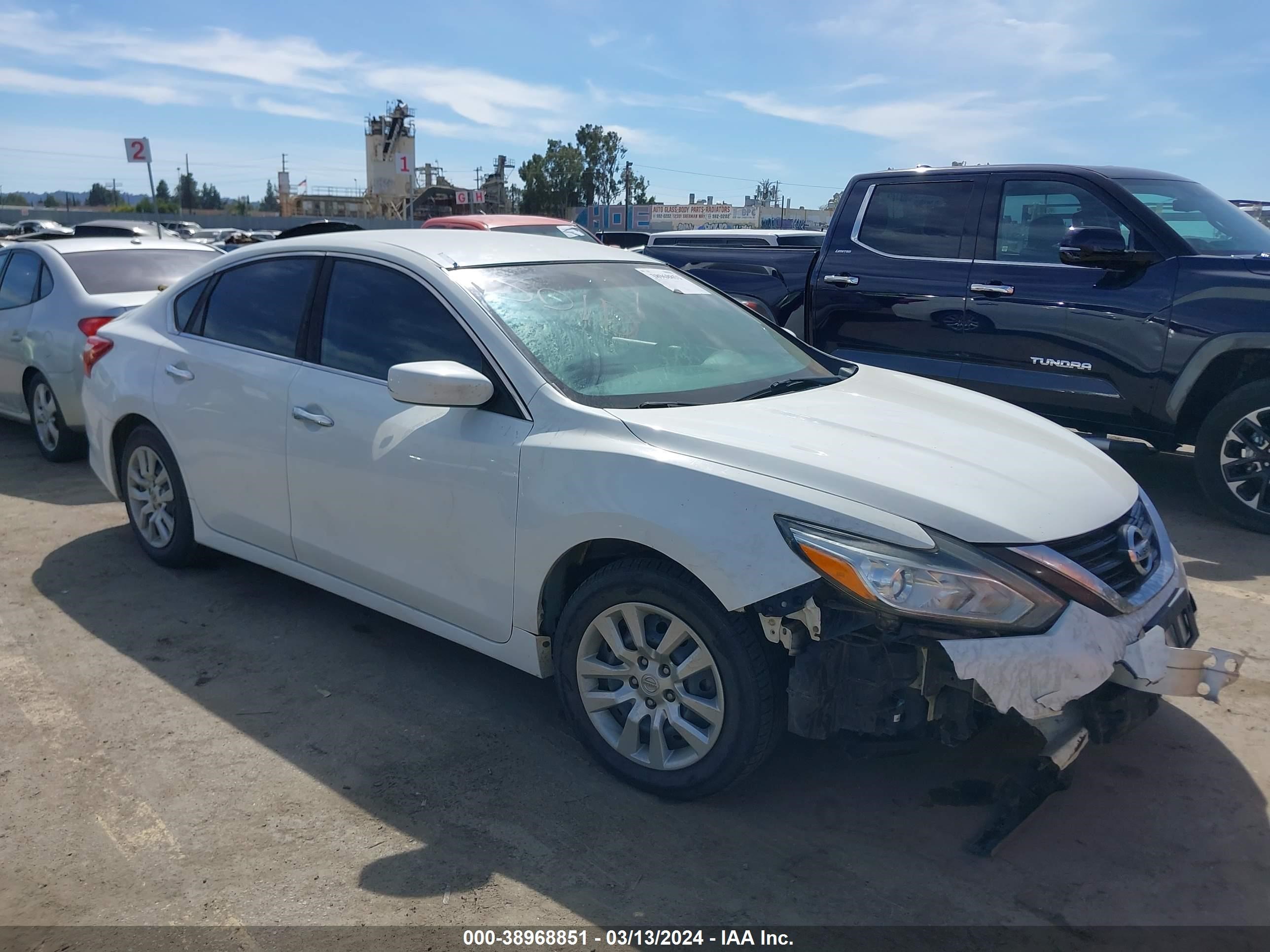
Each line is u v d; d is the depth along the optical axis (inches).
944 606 102.3
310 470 153.8
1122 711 109.7
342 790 124.0
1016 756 132.2
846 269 274.8
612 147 2923.2
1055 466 123.5
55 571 196.7
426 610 143.5
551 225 577.9
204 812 119.2
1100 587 107.3
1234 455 220.4
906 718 106.7
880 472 112.2
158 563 197.2
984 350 249.3
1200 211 238.5
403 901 104.0
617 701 125.0
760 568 107.5
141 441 190.5
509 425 130.9
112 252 295.4
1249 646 163.5
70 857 110.7
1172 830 117.7
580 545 124.7
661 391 135.6
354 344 152.9
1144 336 223.1
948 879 108.6
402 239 158.7
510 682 154.1
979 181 254.4
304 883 106.7
